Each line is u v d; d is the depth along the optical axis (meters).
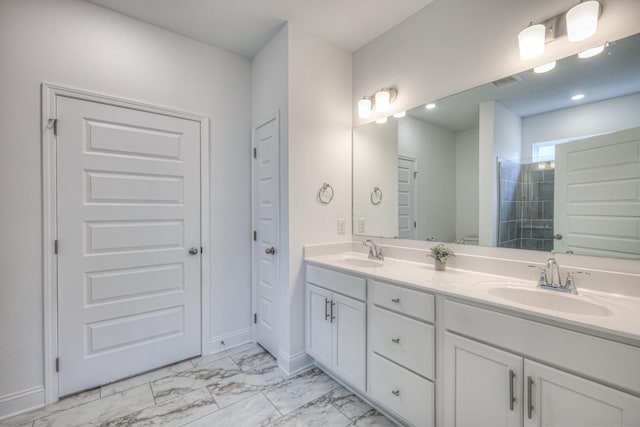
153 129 2.10
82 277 1.85
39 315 1.71
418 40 1.99
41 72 1.71
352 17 2.04
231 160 2.47
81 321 1.84
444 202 1.87
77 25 1.81
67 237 1.79
